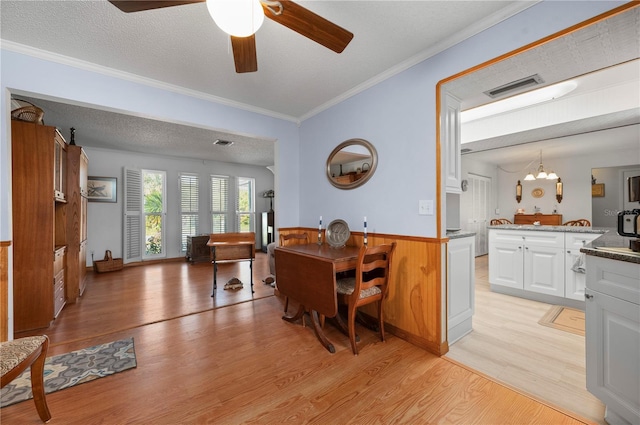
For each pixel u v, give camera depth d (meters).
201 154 5.92
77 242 3.31
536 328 2.50
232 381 1.75
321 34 1.47
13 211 2.48
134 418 1.45
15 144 2.49
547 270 3.14
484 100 2.58
